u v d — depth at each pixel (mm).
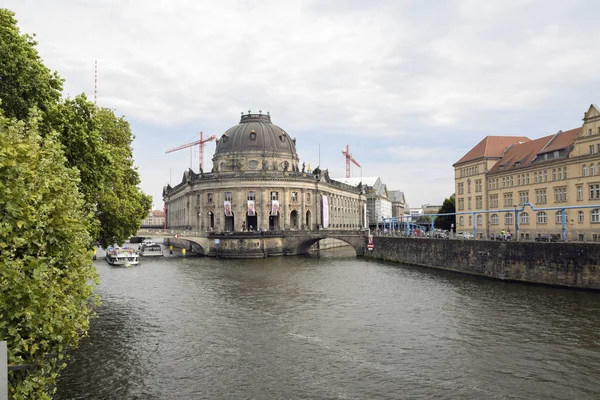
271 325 40375
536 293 51875
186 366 30609
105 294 55125
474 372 29109
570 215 75062
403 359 31594
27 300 16344
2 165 16172
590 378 27906
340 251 130000
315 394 26375
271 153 134125
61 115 32281
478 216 99438
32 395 16797
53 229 18656
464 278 65438
